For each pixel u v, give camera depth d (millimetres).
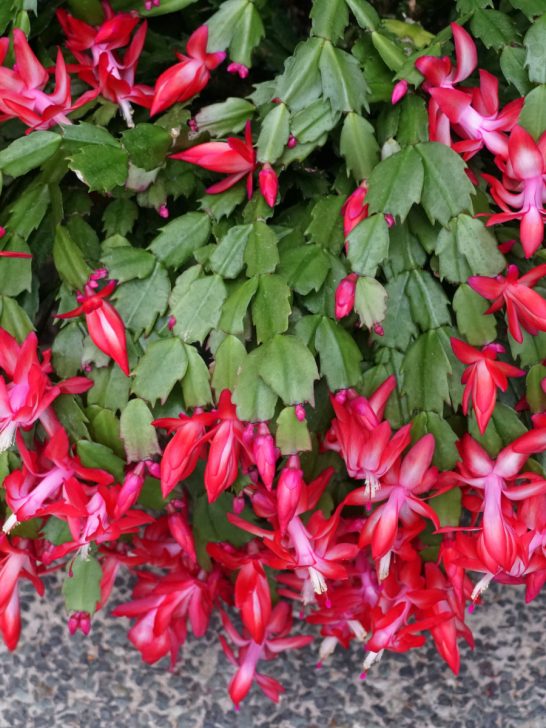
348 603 946
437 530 861
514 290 822
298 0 1032
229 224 890
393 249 878
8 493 875
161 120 885
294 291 863
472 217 844
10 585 918
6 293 877
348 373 847
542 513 876
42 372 846
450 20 967
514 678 1071
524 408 904
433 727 1069
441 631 913
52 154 852
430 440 848
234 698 987
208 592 956
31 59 861
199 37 863
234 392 824
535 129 844
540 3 852
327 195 898
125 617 1070
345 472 943
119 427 881
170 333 875
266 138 854
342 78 860
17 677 1087
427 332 868
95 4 904
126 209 910
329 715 1067
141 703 1075
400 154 843
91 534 874
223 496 939
